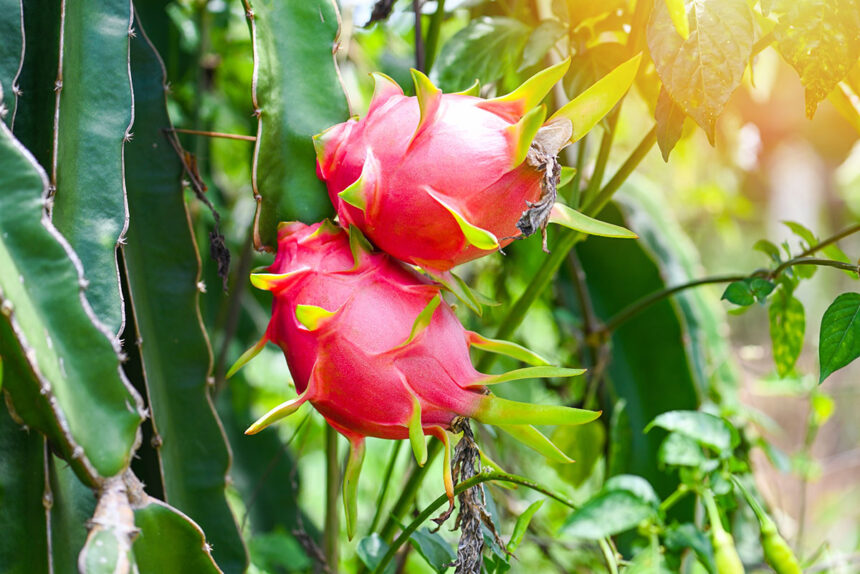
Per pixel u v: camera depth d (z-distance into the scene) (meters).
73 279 0.81
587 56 1.01
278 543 1.35
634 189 1.51
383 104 0.88
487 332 1.44
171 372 0.97
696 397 1.28
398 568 1.12
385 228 0.84
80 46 0.91
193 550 0.84
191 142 1.33
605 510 0.95
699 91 0.90
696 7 0.90
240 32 1.63
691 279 1.47
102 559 0.79
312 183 0.92
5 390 0.80
